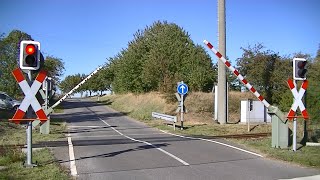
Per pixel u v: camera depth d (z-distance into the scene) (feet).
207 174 31.09
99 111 145.89
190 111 106.93
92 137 61.98
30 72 31.83
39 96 67.10
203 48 176.76
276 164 35.55
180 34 180.34
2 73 136.77
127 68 186.80
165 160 37.76
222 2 84.17
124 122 98.17
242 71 119.85
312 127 61.41
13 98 126.21
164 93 128.06
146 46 189.47
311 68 81.30
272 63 114.32
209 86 143.54
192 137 61.16
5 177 28.02
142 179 29.35
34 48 31.24
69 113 134.51
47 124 66.90
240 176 30.32
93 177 29.94
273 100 112.88
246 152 42.78
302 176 30.25
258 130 73.97
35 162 34.65
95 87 362.74
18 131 69.00
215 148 46.26
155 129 79.46
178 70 164.76
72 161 37.01
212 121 92.12
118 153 42.37
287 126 44.83
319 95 58.80
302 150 42.47
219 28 84.53
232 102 111.55
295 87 42.19
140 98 153.07
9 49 138.41
